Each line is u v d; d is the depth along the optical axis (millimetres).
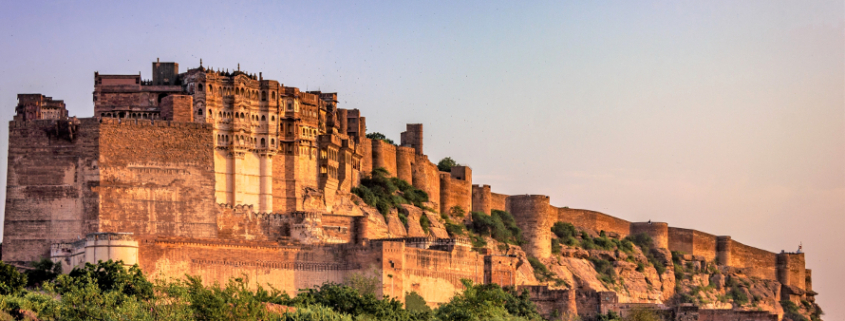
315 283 174875
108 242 158875
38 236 173125
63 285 147750
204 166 182875
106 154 176000
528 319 173125
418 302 177625
